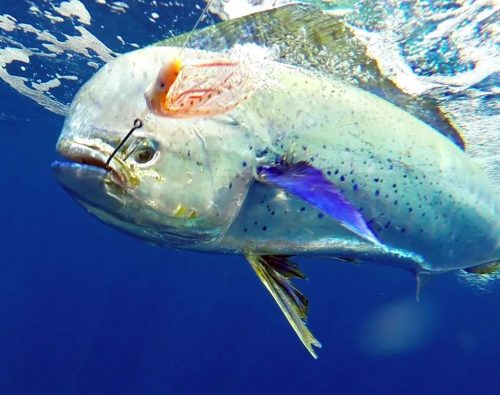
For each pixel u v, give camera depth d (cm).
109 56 401
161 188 92
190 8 275
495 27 204
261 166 97
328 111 101
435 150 112
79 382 1145
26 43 414
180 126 93
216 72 88
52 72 484
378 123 106
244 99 91
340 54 109
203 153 94
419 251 114
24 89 581
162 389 1173
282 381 1284
